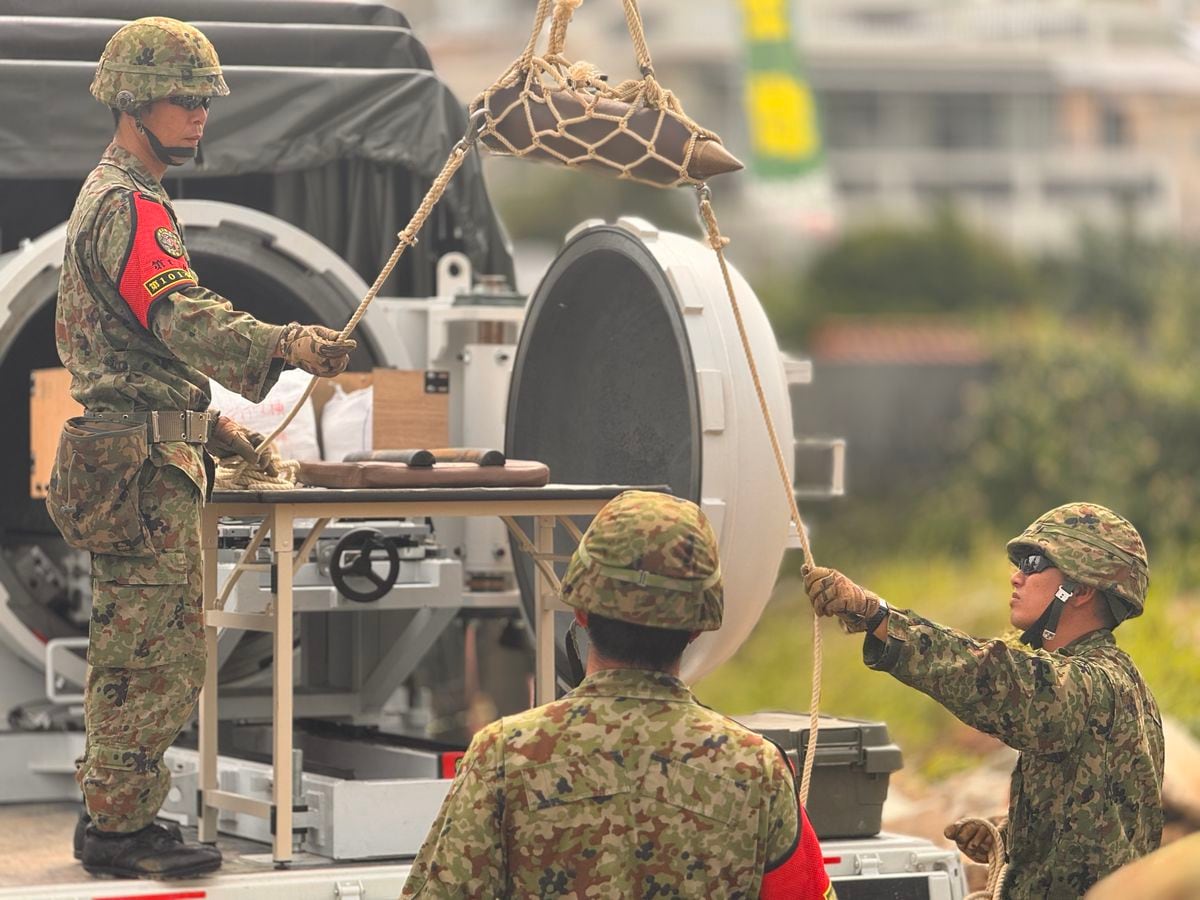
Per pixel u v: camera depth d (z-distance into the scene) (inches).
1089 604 505.0
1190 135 4136.3
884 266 3257.9
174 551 514.6
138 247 504.7
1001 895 492.7
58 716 716.7
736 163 531.8
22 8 783.1
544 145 541.0
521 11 4197.8
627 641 383.2
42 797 708.7
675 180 541.0
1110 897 252.8
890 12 4308.6
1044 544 504.1
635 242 637.3
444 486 548.4
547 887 373.1
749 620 609.0
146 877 518.9
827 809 590.9
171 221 515.5
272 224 753.0
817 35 4205.2
